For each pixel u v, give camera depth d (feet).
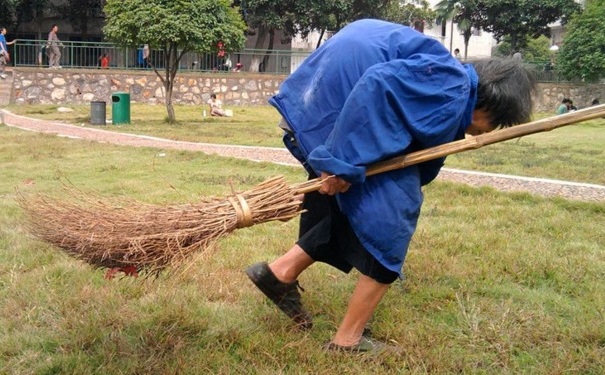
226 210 9.21
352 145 8.91
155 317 10.89
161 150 35.27
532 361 9.82
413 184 9.43
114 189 23.00
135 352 9.75
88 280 12.55
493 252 14.96
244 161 30.35
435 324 11.05
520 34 135.85
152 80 77.00
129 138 42.78
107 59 82.23
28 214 10.00
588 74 87.61
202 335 10.41
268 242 15.79
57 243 9.22
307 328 10.83
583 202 20.98
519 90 9.82
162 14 53.93
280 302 10.71
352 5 111.34
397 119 8.96
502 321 10.91
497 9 131.64
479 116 10.01
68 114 63.21
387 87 8.84
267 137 45.55
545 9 128.98
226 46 57.47
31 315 11.00
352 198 9.35
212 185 24.30
